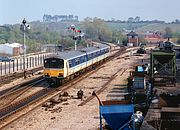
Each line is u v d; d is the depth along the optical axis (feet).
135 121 77.71
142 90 112.57
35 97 132.26
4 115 102.32
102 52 271.90
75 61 182.09
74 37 283.59
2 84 167.73
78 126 91.35
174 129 74.23
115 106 71.31
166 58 145.38
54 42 620.08
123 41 618.85
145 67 180.45
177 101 90.12
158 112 84.74
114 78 188.24
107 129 79.46
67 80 171.42
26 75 203.82
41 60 300.20
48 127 90.53
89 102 122.62
